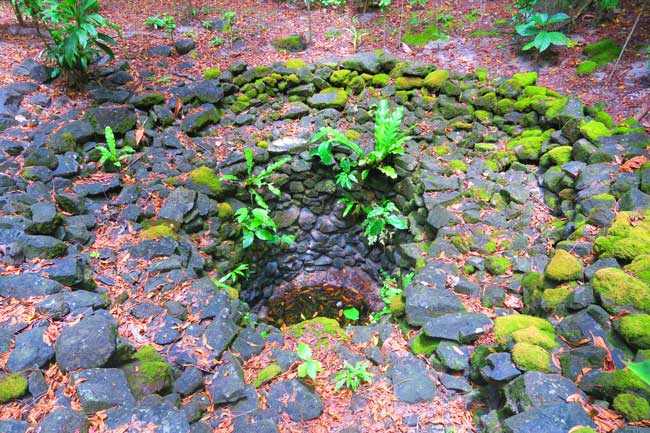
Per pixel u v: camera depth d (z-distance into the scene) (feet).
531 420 7.63
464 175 17.31
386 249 19.70
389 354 11.35
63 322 9.89
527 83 18.98
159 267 12.87
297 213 20.99
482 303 12.07
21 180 14.40
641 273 9.85
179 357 10.31
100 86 19.67
